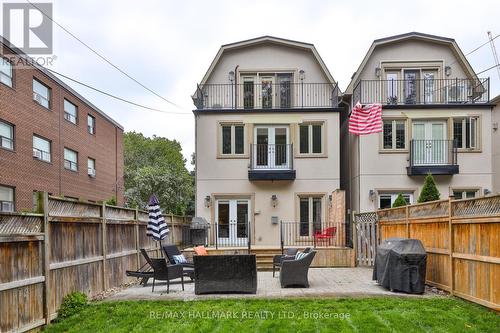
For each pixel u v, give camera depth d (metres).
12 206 14.38
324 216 14.38
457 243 6.58
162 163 37.00
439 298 6.46
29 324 4.78
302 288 7.54
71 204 6.06
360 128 12.95
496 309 5.41
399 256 7.02
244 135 14.71
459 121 14.30
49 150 17.17
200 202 14.49
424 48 15.16
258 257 11.37
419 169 13.73
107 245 7.43
